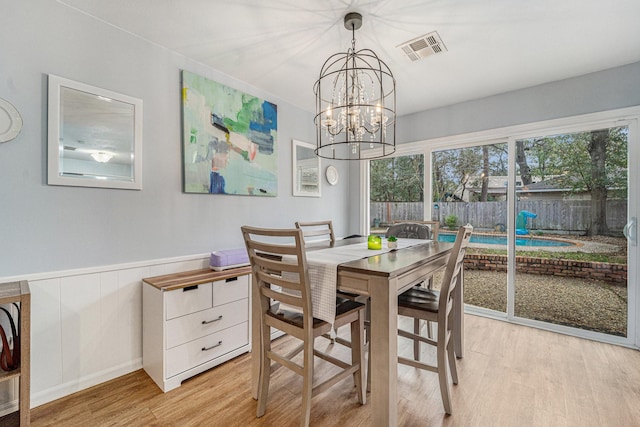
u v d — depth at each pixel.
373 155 3.85
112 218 1.85
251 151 2.72
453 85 2.70
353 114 1.84
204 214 2.36
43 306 1.59
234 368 1.99
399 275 1.33
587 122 2.43
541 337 2.46
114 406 1.58
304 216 3.37
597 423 1.44
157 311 1.78
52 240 1.62
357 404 1.60
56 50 1.62
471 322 2.80
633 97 2.26
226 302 2.07
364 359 1.61
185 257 2.22
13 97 1.49
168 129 2.12
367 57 2.22
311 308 1.33
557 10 1.69
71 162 1.67
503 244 2.91
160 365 1.75
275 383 1.80
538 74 2.47
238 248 2.57
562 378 1.83
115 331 1.86
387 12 1.72
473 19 1.78
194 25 1.85
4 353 1.29
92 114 1.75
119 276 1.88
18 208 1.51
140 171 1.96
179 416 1.51
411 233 2.71
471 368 1.96
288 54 2.21
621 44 2.02
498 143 2.94
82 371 1.73
